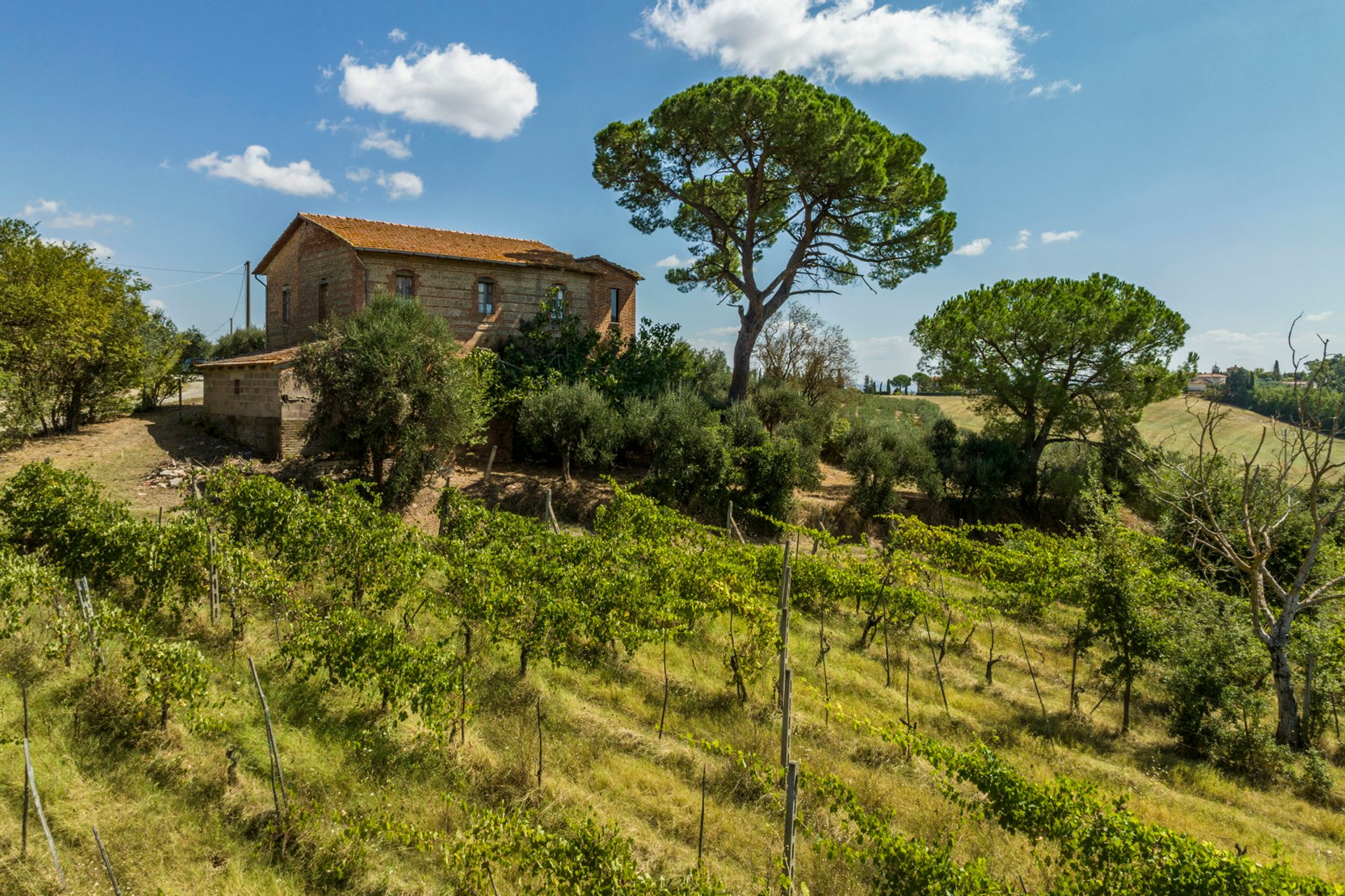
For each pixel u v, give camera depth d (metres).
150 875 5.80
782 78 25.03
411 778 7.53
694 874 5.79
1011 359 28.75
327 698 8.93
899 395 61.59
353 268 23.12
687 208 29.72
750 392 33.00
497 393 22.98
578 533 19.05
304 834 6.42
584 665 10.95
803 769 7.68
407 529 13.52
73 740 7.27
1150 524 26.30
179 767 7.11
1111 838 6.15
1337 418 10.59
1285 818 9.05
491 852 5.95
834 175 24.38
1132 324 26.20
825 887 6.49
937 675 12.41
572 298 27.42
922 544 18.59
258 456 20.22
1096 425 28.67
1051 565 17.30
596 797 7.55
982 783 7.31
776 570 15.08
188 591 10.50
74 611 9.70
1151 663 12.86
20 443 19.72
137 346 24.20
